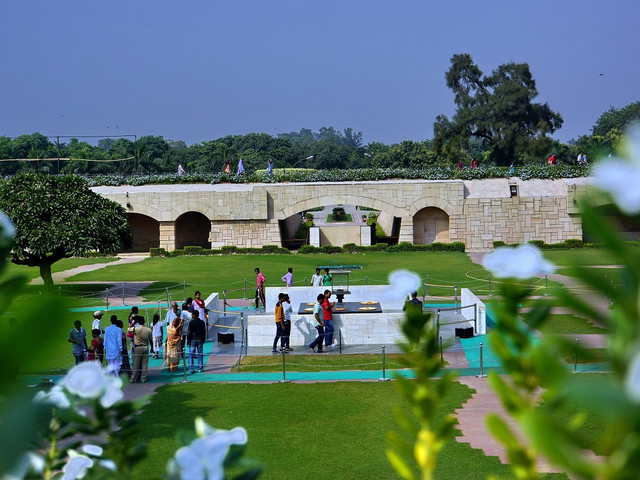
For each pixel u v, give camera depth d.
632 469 1.33
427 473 2.46
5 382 1.50
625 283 1.46
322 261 48.50
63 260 50.56
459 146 81.44
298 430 14.77
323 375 19.70
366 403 16.66
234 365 21.25
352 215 83.44
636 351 1.23
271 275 41.75
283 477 12.20
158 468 12.29
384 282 38.00
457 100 80.56
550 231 54.72
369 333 23.77
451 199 55.31
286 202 56.25
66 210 33.97
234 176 58.28
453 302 31.45
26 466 1.60
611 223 1.42
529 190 56.31
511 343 2.12
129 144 134.50
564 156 81.50
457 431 14.16
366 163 148.62
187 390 18.30
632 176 1.31
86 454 2.91
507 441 1.92
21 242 32.56
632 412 1.16
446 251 53.78
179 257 52.62
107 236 34.47
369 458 13.02
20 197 33.56
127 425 3.09
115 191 56.88
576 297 1.51
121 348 18.98
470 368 19.67
